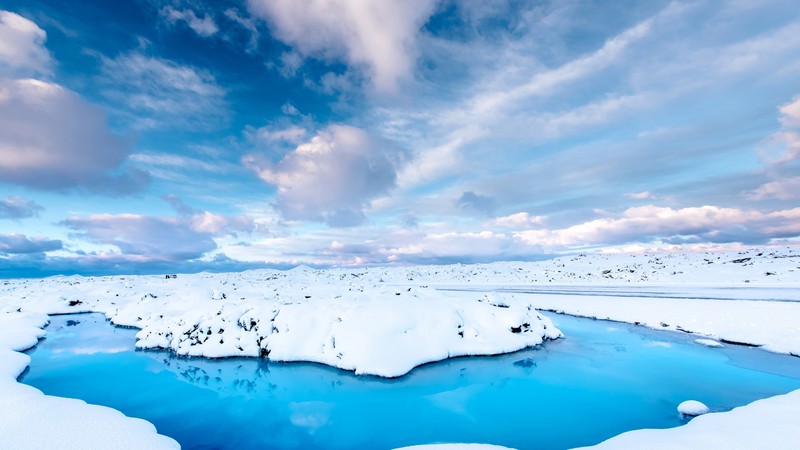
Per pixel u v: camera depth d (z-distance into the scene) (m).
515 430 9.10
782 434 6.09
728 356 14.18
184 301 24.67
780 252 72.69
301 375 13.79
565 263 87.50
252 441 9.02
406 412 10.45
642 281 42.38
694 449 5.79
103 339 20.23
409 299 18.08
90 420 7.90
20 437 6.89
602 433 8.80
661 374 12.60
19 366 14.45
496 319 17.61
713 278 40.53
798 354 13.64
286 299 22.31
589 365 13.94
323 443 8.85
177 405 11.28
